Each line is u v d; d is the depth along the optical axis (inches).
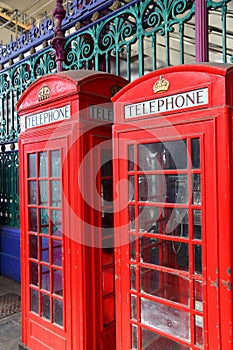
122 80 92.1
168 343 70.1
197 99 60.6
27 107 96.7
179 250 68.5
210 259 59.1
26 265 100.0
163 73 65.4
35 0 225.0
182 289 67.7
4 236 195.9
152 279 71.7
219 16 153.5
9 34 275.0
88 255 83.1
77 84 79.8
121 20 120.1
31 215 99.0
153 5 112.2
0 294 165.2
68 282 84.5
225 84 57.0
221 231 57.4
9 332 124.0
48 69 160.2
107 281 89.2
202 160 59.8
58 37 139.9
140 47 113.3
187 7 102.5
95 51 129.4
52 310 90.6
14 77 188.9
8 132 195.3
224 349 57.3
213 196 58.4
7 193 198.2
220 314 57.8
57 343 88.0
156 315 70.1
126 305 74.1
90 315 83.0
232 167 57.1
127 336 74.0
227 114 56.6
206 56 96.5
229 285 56.6
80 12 135.3
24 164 99.6
